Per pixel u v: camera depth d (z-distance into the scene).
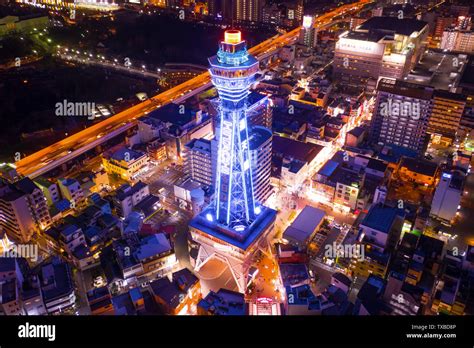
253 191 168.00
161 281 133.38
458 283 126.50
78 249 150.12
